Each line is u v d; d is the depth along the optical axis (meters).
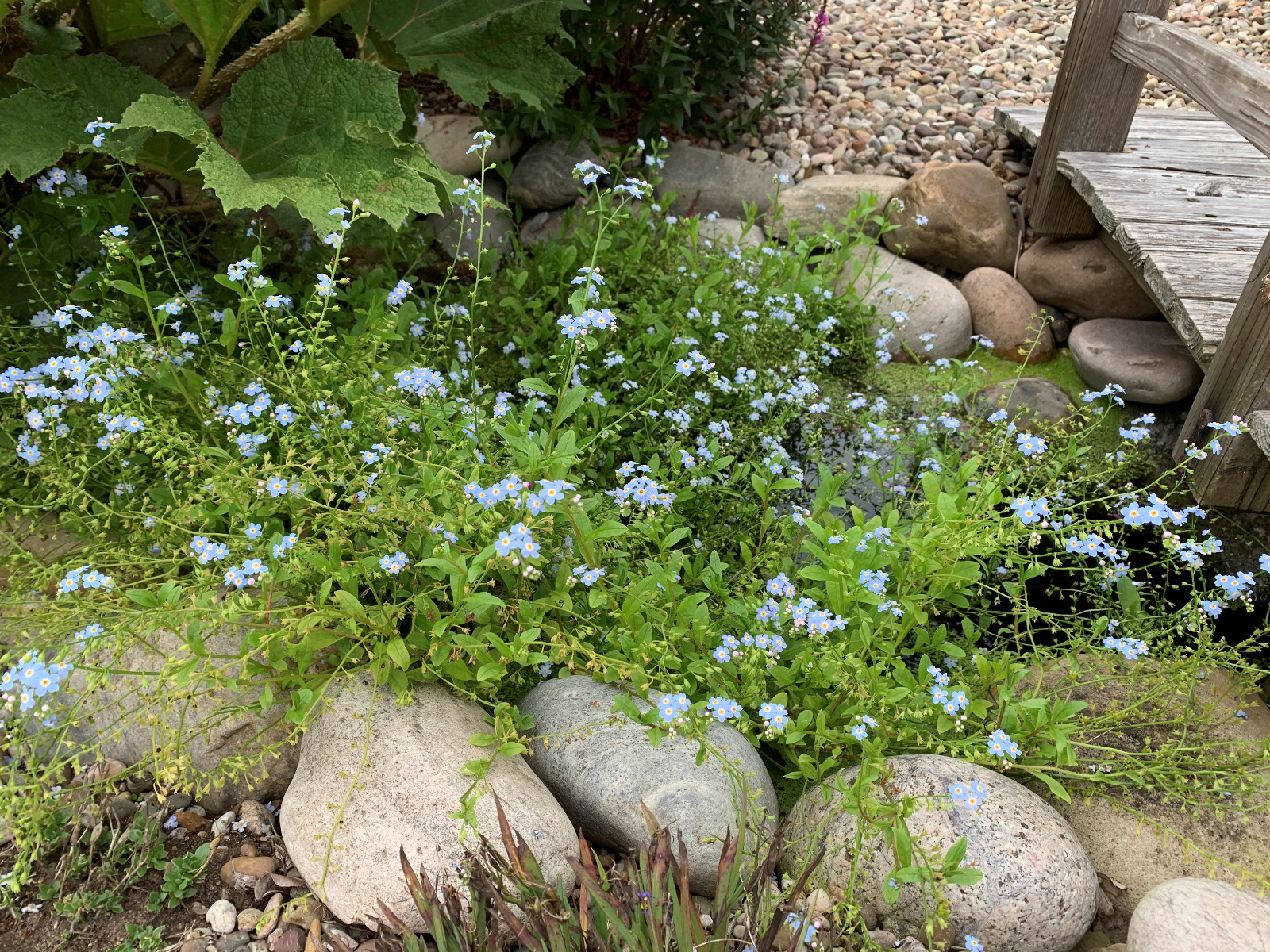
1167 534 0.74
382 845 0.59
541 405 0.83
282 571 0.63
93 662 0.68
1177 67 1.01
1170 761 0.70
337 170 0.82
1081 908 0.63
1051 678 0.79
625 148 1.28
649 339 0.95
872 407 1.02
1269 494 0.92
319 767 0.63
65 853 0.61
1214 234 1.04
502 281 1.08
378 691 0.67
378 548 0.67
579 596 0.74
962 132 1.37
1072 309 1.18
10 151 0.79
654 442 0.90
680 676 0.69
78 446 0.75
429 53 0.99
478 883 0.55
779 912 0.55
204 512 0.66
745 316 1.01
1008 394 1.03
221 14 0.88
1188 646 0.84
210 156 0.76
